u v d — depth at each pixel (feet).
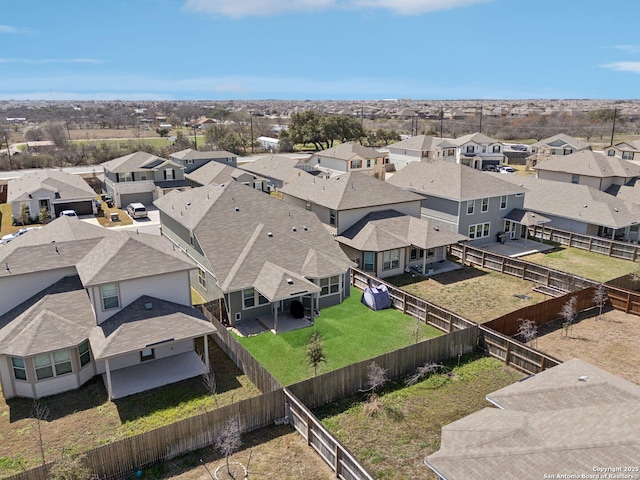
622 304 88.63
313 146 374.02
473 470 39.40
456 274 109.29
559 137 268.41
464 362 71.51
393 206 120.47
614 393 46.55
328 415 58.95
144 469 49.49
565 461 37.91
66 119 640.99
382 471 49.83
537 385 50.90
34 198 157.07
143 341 63.41
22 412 60.08
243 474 49.24
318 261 89.66
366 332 81.25
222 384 66.13
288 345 76.74
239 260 87.15
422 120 601.21
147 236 81.56
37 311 66.44
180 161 208.74
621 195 155.02
